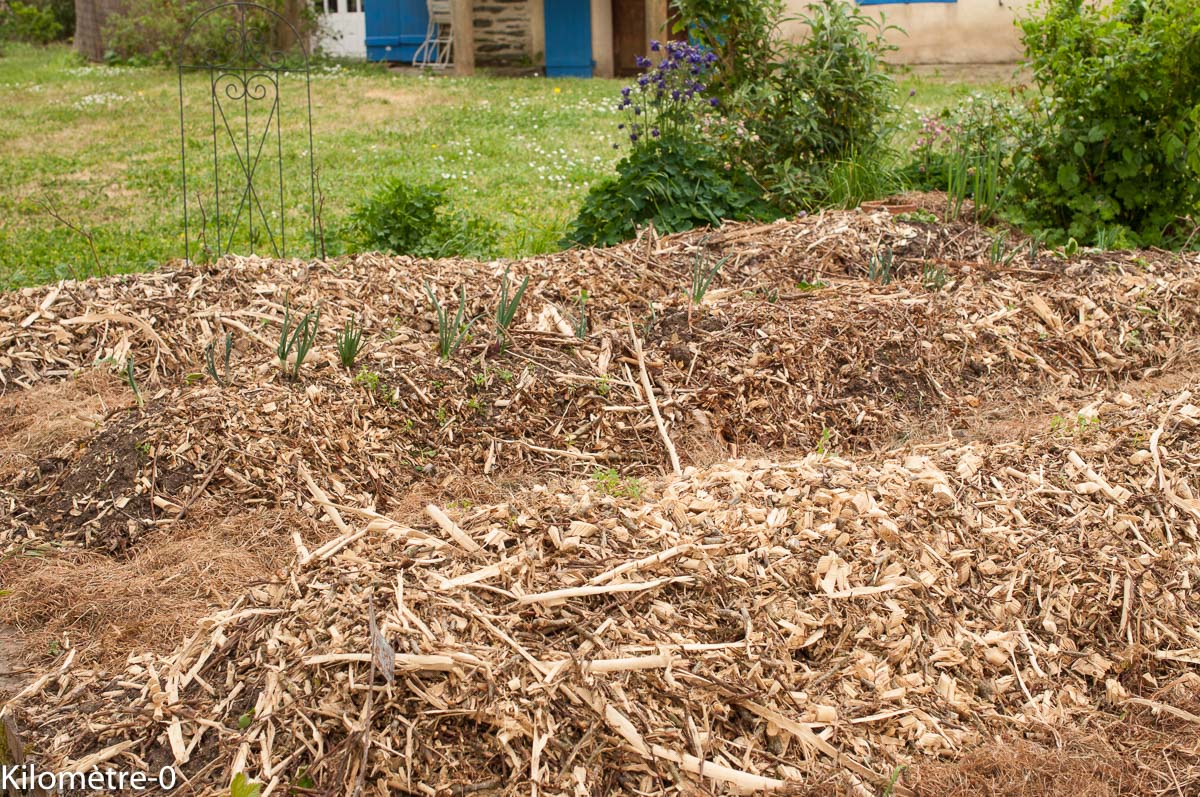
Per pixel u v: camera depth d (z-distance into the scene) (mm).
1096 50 6832
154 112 14086
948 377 5293
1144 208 7043
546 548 3379
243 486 4238
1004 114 7426
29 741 3021
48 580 3750
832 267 6125
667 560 3316
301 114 13805
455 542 3416
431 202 7344
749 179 7590
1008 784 2844
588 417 4836
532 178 10328
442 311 5473
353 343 4844
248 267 5879
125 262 7570
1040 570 3504
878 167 7672
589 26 17359
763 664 3076
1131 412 4465
